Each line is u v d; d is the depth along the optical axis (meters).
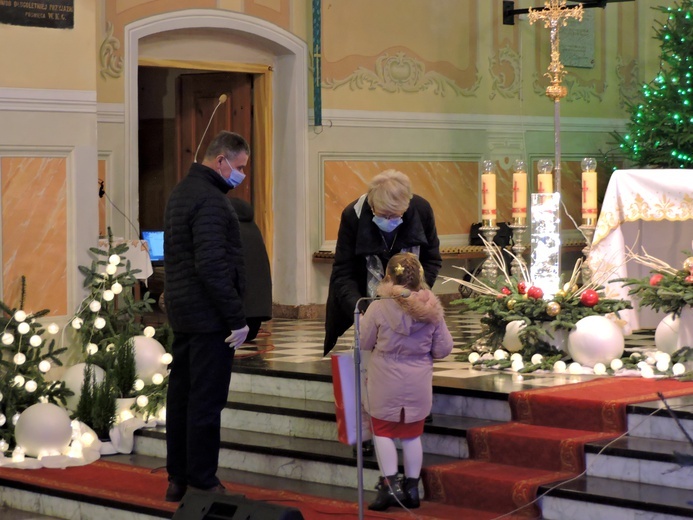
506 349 7.02
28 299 7.71
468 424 5.84
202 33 9.85
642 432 5.36
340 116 10.61
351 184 10.74
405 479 5.30
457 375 6.53
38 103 7.71
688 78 11.67
